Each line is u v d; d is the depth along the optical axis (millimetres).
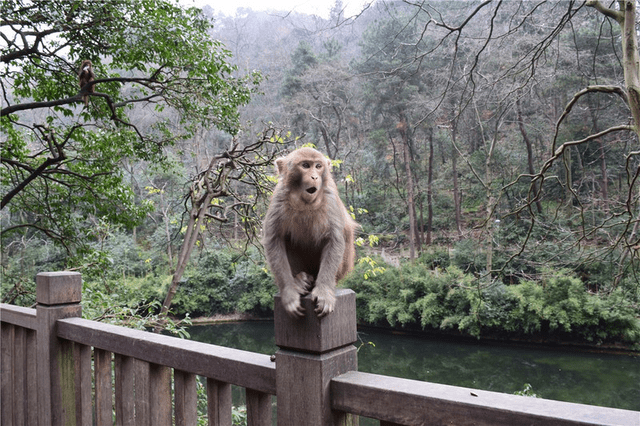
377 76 29547
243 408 5902
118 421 2414
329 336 1522
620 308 17656
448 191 34938
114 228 11172
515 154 28609
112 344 2396
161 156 12023
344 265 2217
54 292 2783
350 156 37312
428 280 23234
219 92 11266
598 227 7418
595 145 24609
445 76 12359
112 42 10227
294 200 1920
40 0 9820
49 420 2750
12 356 3223
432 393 1328
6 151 11477
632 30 6199
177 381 2109
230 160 8352
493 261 21562
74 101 9844
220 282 28484
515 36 11906
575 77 20844
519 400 1220
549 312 19016
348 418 1610
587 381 15969
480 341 21812
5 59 10062
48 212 12227
